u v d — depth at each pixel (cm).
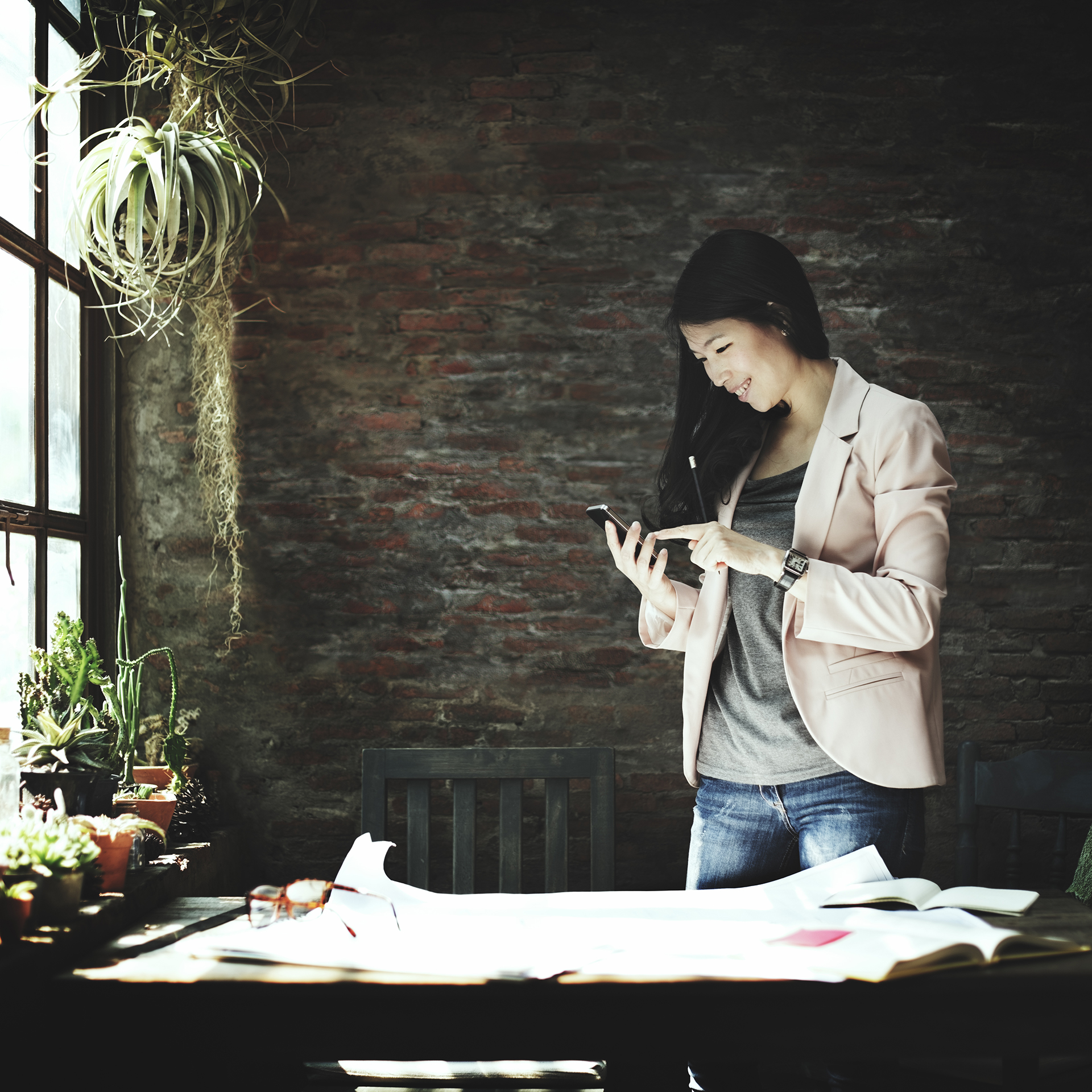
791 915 114
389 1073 139
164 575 238
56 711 163
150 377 239
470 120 241
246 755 237
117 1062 94
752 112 240
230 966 98
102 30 230
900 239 239
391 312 241
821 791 145
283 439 240
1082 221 239
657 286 239
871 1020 92
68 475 219
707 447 171
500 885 171
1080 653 237
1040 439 239
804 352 159
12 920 98
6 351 188
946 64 239
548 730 237
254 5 191
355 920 113
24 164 197
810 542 148
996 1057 95
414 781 173
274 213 240
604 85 240
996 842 232
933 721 145
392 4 241
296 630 238
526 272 240
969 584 238
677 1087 111
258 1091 127
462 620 238
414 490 240
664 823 235
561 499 239
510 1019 93
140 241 172
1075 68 240
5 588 186
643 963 97
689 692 162
